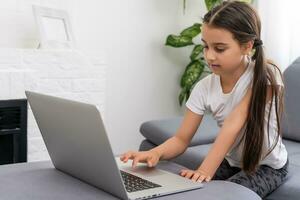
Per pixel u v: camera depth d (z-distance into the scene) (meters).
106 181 0.98
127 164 1.25
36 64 2.20
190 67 2.73
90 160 1.00
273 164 1.38
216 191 1.01
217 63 1.21
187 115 1.42
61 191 1.00
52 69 2.25
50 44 2.29
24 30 2.34
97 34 2.60
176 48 2.95
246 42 1.20
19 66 2.15
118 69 2.72
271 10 2.57
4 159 2.19
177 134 1.42
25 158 2.20
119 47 2.70
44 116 1.12
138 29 2.76
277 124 1.33
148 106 2.89
